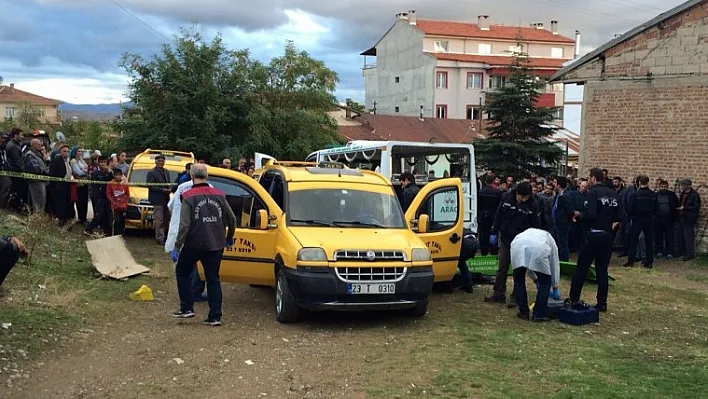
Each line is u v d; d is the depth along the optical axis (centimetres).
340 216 872
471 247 1018
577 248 1530
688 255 1491
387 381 599
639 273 1333
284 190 891
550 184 1486
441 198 962
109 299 885
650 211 1398
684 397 575
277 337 743
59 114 8369
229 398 547
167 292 962
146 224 1489
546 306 862
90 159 1669
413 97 6606
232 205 880
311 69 3241
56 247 1169
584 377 625
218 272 791
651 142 1700
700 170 1598
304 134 3022
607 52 1788
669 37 1653
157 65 2616
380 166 1443
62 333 700
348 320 834
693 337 821
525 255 848
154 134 2547
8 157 1372
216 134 2652
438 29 6625
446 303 959
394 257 788
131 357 648
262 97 3142
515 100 2656
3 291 824
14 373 573
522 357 690
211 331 757
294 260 777
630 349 747
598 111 1820
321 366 641
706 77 1581
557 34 7294
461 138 4816
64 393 543
